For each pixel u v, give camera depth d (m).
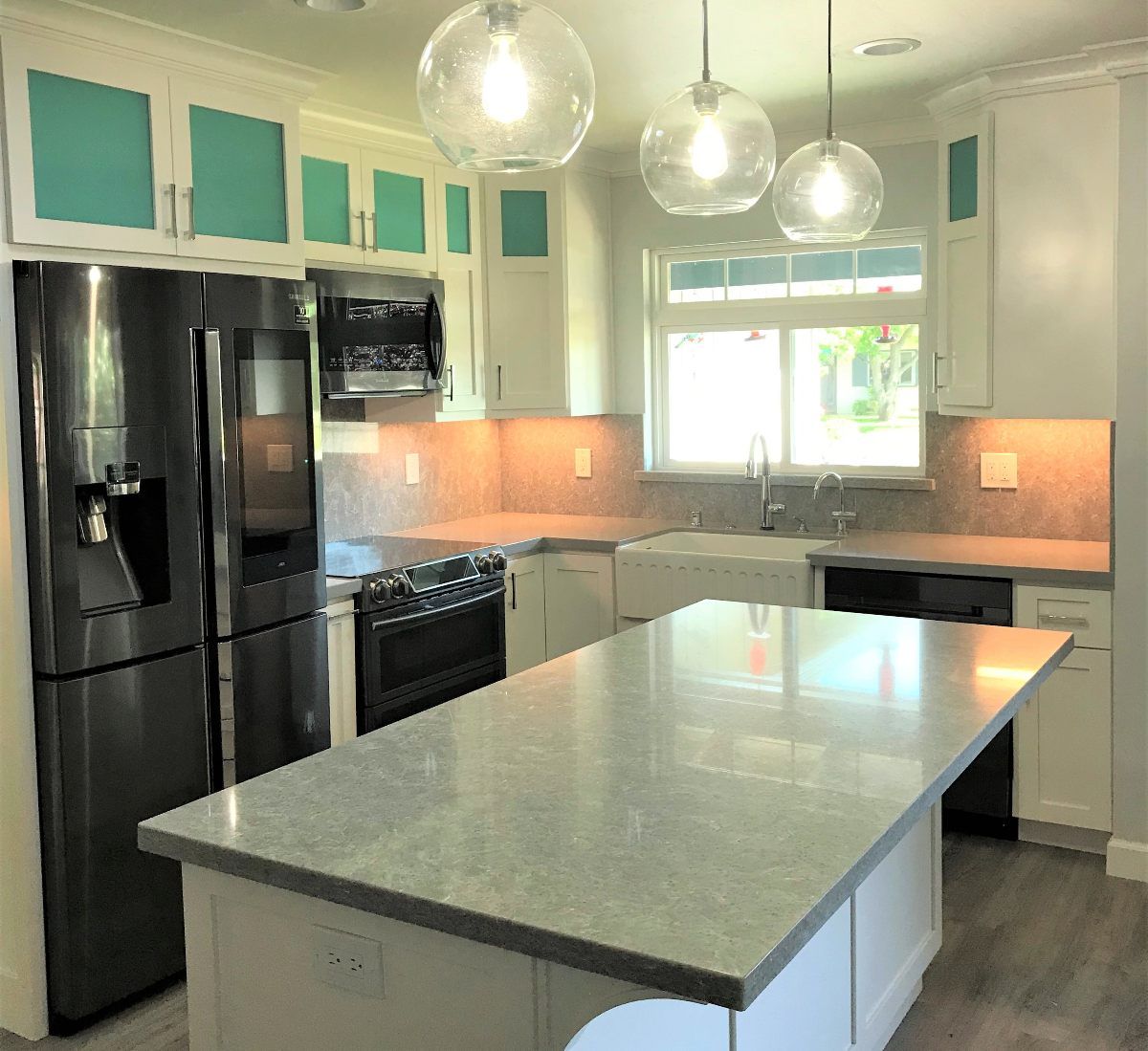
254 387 3.28
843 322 4.84
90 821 2.93
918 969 2.85
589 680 2.57
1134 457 3.60
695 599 4.48
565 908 1.46
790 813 1.76
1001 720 2.28
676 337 5.27
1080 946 3.26
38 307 2.77
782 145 4.75
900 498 4.70
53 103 2.87
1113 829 3.74
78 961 2.95
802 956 2.17
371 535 4.85
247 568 3.26
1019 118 3.76
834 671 2.59
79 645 2.88
